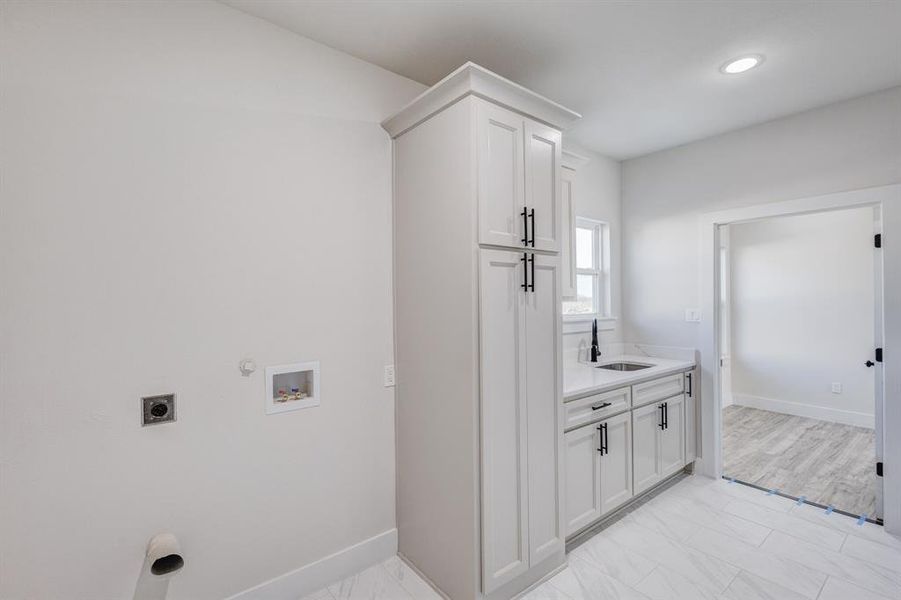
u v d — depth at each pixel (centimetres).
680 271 334
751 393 506
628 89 245
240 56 177
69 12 144
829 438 394
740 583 195
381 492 217
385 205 220
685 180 330
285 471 187
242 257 177
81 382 145
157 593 158
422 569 203
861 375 427
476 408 175
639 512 261
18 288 136
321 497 197
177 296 162
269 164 184
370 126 215
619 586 195
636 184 362
